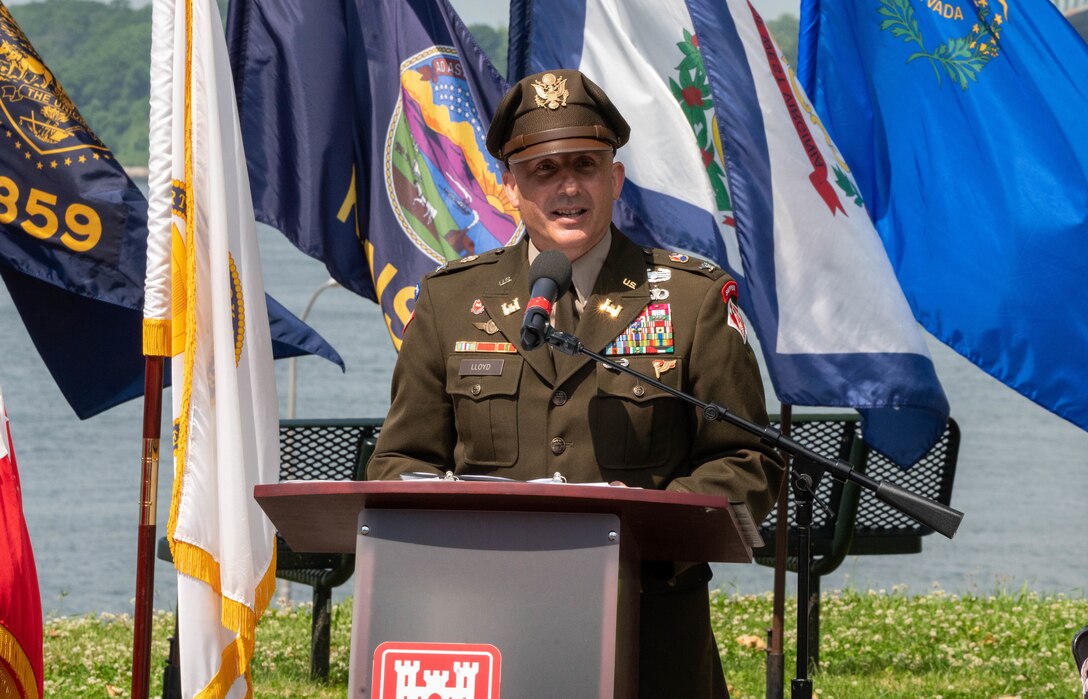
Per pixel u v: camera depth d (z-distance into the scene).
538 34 14.43
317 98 14.44
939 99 14.99
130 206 12.86
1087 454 51.88
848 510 16.33
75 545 31.98
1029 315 14.59
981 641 18.45
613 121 9.12
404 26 14.72
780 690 14.30
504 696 7.03
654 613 8.73
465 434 9.02
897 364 13.09
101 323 13.32
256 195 14.33
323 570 16.12
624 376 8.85
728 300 9.15
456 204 14.58
